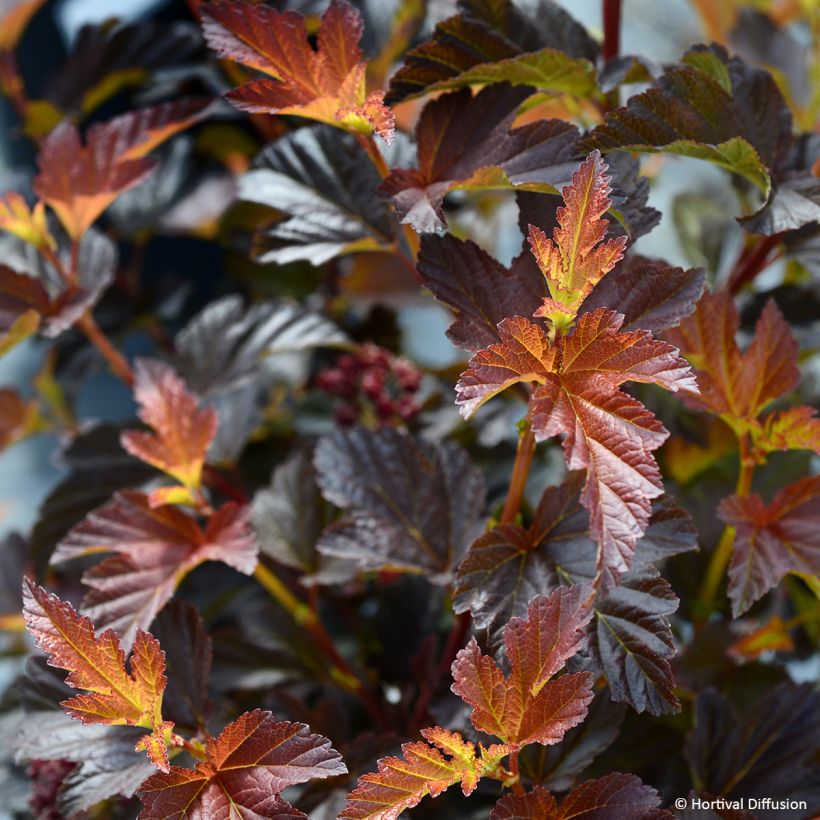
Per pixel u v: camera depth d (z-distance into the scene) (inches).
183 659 22.3
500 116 22.4
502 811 20.3
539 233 19.9
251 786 20.3
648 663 20.7
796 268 28.2
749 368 22.6
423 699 23.8
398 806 19.8
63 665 19.9
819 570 21.8
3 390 32.6
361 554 23.3
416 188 22.0
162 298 33.6
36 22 46.8
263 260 23.9
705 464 26.1
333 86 21.8
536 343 20.0
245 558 22.8
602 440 19.7
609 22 25.0
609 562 19.3
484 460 27.7
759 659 25.4
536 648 20.0
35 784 24.1
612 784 20.5
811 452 25.7
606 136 21.7
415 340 45.0
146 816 20.1
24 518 48.0
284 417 33.2
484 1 23.5
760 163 21.9
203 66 32.4
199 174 34.0
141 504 23.5
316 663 26.0
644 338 19.8
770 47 28.6
